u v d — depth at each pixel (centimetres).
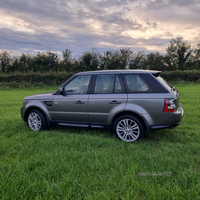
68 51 4019
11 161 339
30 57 4034
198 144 409
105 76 470
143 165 321
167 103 408
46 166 315
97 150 385
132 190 250
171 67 4822
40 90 2292
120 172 296
